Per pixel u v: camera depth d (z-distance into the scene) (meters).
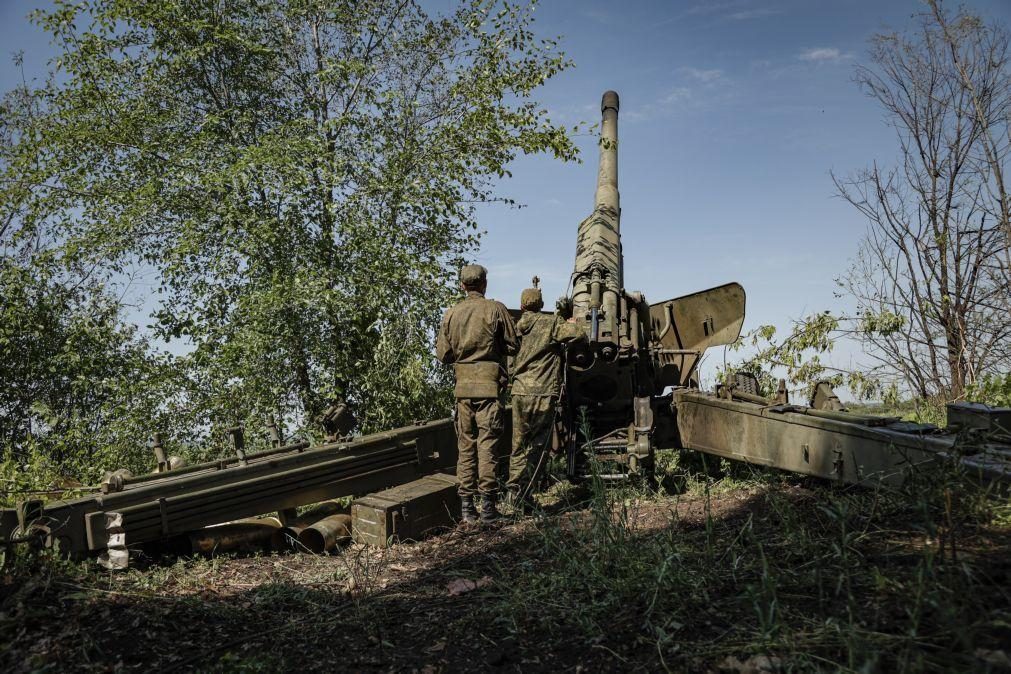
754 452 5.43
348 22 10.71
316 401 9.84
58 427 9.91
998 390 7.20
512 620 3.19
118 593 3.87
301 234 9.55
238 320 9.48
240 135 10.23
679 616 2.96
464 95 10.12
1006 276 8.55
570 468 5.89
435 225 10.11
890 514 3.76
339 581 4.32
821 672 2.30
